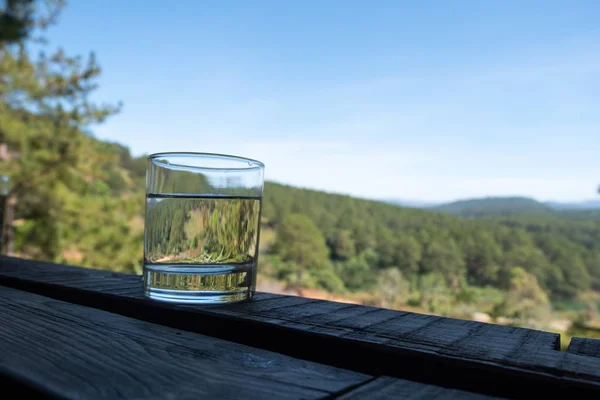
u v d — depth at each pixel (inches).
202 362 12.5
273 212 917.8
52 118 251.1
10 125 235.0
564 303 854.5
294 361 12.9
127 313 19.0
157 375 11.3
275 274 876.6
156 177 19.1
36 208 255.6
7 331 14.9
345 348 13.7
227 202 19.4
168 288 18.5
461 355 12.2
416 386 11.4
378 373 13.1
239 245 19.6
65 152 247.9
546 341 13.8
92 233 270.1
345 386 11.1
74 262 270.7
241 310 17.5
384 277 898.7
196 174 19.1
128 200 282.8
